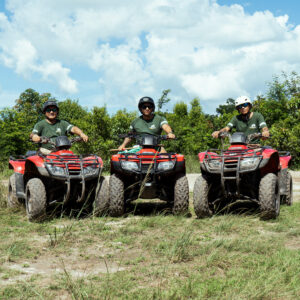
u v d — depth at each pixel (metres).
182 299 2.76
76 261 3.79
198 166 16.77
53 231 5.01
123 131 15.49
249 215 6.00
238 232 4.94
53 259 3.85
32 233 4.94
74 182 5.94
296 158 17.34
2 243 4.33
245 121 6.79
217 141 21.27
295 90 20.67
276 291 2.91
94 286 3.03
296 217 5.96
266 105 20.17
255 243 4.20
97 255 3.98
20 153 17.67
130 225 5.32
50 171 5.63
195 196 5.77
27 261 3.77
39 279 3.24
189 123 23.84
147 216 6.07
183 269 3.47
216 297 2.77
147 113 6.59
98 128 15.35
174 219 5.59
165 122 6.68
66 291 2.98
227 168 5.70
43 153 6.13
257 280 3.08
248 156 5.71
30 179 5.80
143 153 5.91
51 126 6.62
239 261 3.66
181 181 5.92
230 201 6.57
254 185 6.12
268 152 5.72
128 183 6.22
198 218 5.89
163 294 2.84
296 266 3.41
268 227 5.20
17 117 18.20
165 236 4.70
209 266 3.54
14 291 2.95
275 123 18.67
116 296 2.88
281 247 4.11
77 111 23.84
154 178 5.87
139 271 3.45
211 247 4.08
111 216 6.02
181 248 3.98
